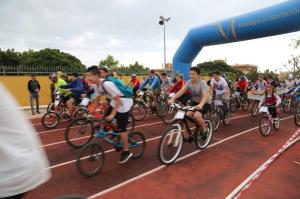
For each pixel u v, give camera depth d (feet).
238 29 36.04
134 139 17.56
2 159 4.65
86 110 25.62
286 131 26.81
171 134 16.69
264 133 24.44
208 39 40.63
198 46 43.32
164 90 38.42
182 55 44.83
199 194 12.83
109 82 14.39
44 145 20.77
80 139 20.01
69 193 12.75
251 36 35.88
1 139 4.62
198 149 19.92
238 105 40.24
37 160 5.12
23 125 4.99
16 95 46.93
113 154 18.39
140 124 29.55
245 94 41.01
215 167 16.37
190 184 13.93
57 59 93.66
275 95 25.43
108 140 15.83
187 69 45.39
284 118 35.04
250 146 21.03
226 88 27.22
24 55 96.12
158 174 15.16
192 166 16.49
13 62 89.51
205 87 17.85
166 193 12.90
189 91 19.10
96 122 20.33
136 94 34.40
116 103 14.49
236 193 12.89
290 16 30.71
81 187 13.38
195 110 16.97
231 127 28.55
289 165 16.67
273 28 32.83
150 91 32.89
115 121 15.75
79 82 26.81
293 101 41.24
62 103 28.40
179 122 17.17
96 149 14.85
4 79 45.57
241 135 24.81
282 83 48.91
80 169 14.10
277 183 14.03
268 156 18.56
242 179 14.62
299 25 30.76
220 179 14.60
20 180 4.79
